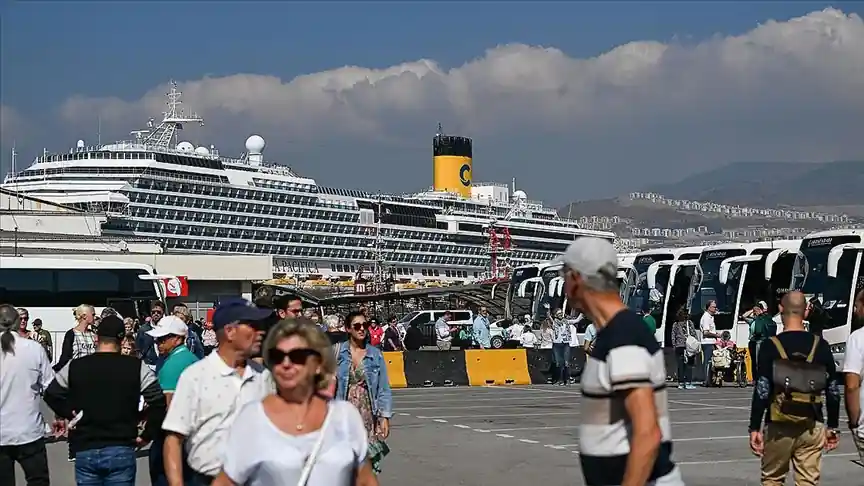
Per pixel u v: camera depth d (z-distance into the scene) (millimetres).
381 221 114500
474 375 31969
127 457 8172
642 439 4965
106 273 33812
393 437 17797
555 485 12633
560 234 133750
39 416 9453
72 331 16156
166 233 91125
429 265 119750
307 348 5016
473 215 126062
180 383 7250
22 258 33500
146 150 91625
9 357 9250
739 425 18938
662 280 37406
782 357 8883
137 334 19312
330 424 5055
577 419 20344
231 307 7215
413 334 38469
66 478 13953
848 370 8938
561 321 31547
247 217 98750
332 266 109125
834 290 30203
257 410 5070
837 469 13750
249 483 5000
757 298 33906
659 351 5207
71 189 88000
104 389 8094
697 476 13133
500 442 16906
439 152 129750
